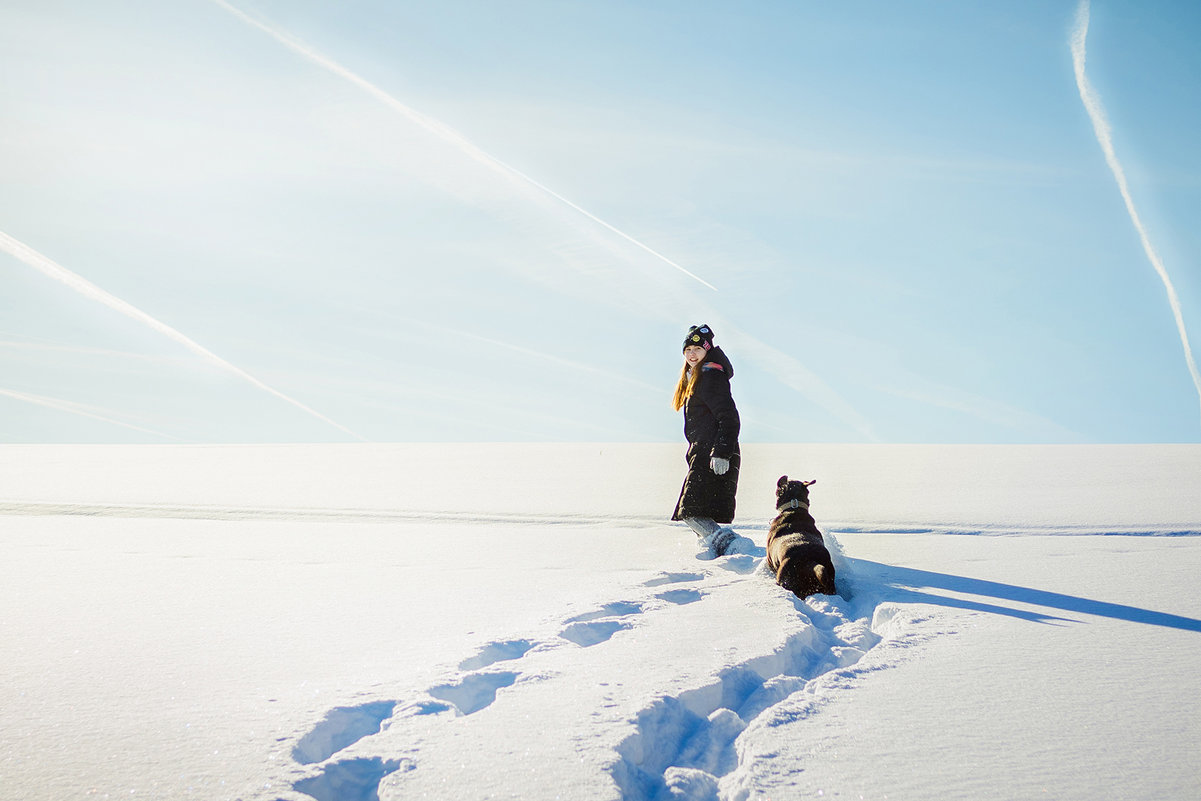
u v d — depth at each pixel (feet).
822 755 5.94
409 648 8.94
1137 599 11.41
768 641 8.94
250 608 11.21
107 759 5.78
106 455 53.01
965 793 5.29
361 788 5.56
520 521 21.62
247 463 45.39
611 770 5.45
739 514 22.77
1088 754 5.94
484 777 5.34
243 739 6.15
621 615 11.00
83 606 11.41
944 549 16.37
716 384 17.80
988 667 8.20
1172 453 44.19
